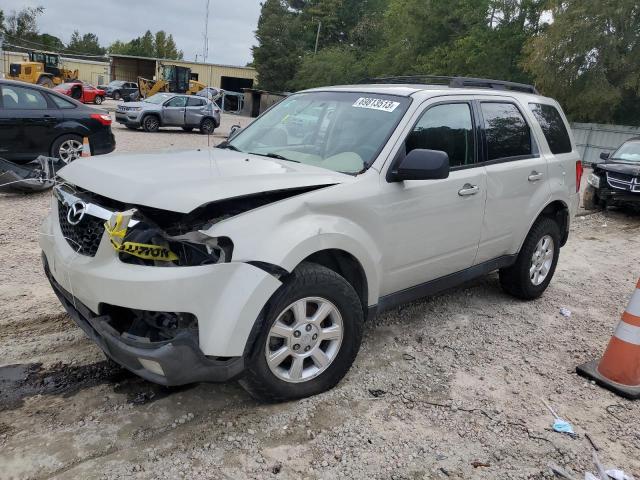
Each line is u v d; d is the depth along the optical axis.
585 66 23.34
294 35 63.88
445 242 4.15
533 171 4.95
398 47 36.62
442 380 3.83
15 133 9.61
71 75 49.44
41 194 8.65
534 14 28.86
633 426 3.46
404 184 3.73
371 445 3.08
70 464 2.77
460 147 4.29
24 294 4.80
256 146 4.33
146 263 2.85
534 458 3.08
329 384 3.49
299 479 2.79
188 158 3.61
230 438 3.04
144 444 2.96
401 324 4.71
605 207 11.71
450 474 2.91
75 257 3.06
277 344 3.21
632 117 25.61
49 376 3.56
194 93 43.69
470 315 5.02
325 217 3.27
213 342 2.83
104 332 2.90
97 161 3.47
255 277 2.89
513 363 4.17
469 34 30.41
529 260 5.20
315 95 4.57
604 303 5.70
